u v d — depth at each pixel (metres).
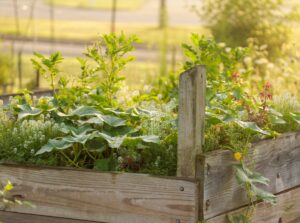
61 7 48.12
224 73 5.80
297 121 4.88
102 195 4.16
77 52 24.00
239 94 4.84
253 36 11.80
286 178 4.73
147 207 4.06
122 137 4.24
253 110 4.92
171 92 6.28
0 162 4.40
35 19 37.09
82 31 32.59
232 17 11.98
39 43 26.34
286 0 11.88
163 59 13.16
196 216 3.98
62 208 4.26
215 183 4.10
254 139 4.55
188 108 4.04
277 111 5.27
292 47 10.64
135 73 13.35
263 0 11.78
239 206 4.30
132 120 4.67
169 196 4.01
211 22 12.34
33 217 4.33
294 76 9.02
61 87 4.92
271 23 11.72
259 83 6.92
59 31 32.12
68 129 4.43
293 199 4.82
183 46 5.69
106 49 4.93
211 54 5.64
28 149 4.51
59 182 4.25
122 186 4.12
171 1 57.59
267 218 4.58
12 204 4.36
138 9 50.75
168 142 4.40
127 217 4.12
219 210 4.15
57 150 4.48
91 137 4.27
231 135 4.40
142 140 4.24
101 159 4.35
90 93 5.00
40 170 4.29
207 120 4.49
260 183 4.49
